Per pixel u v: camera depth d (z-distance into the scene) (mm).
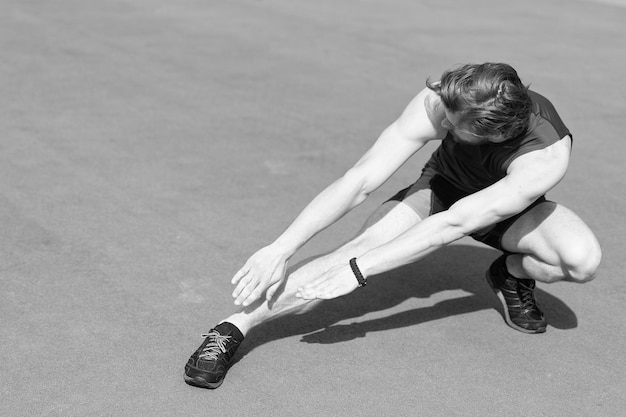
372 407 3129
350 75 7867
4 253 4172
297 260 4297
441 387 3277
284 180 5348
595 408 3191
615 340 3682
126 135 5992
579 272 3318
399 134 3322
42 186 5020
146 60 8031
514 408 3168
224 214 4785
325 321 3721
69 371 3252
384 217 3510
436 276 4188
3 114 6289
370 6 11258
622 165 5918
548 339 3666
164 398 3123
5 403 3043
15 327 3529
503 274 3705
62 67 7652
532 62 8656
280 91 7254
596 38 9953
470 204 3133
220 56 8320
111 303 3768
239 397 3150
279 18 10227
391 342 3576
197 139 5988
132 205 4832
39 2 10547
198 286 3965
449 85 2979
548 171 3129
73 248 4270
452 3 11766
